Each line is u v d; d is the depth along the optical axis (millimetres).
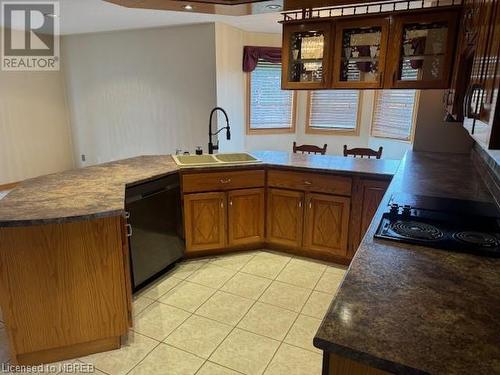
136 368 1975
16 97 5473
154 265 2803
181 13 4184
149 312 2480
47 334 1953
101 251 1944
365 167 3010
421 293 1102
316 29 3010
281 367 1982
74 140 6242
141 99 5465
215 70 4840
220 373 1938
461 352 843
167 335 2242
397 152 4980
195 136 5219
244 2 2760
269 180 3240
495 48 849
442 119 3393
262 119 5727
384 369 829
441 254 1375
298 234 3236
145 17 4387
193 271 3061
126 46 5344
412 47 2766
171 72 5141
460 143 3391
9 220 1688
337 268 3109
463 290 1121
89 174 2660
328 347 883
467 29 1746
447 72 2646
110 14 4246
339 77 3035
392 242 1479
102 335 2053
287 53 3174
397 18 2723
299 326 2336
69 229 1862
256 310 2508
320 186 3031
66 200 2002
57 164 6172
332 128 5664
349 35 2986
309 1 2734
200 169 3023
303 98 5719
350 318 976
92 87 5797
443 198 2021
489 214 1755
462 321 961
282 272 3041
